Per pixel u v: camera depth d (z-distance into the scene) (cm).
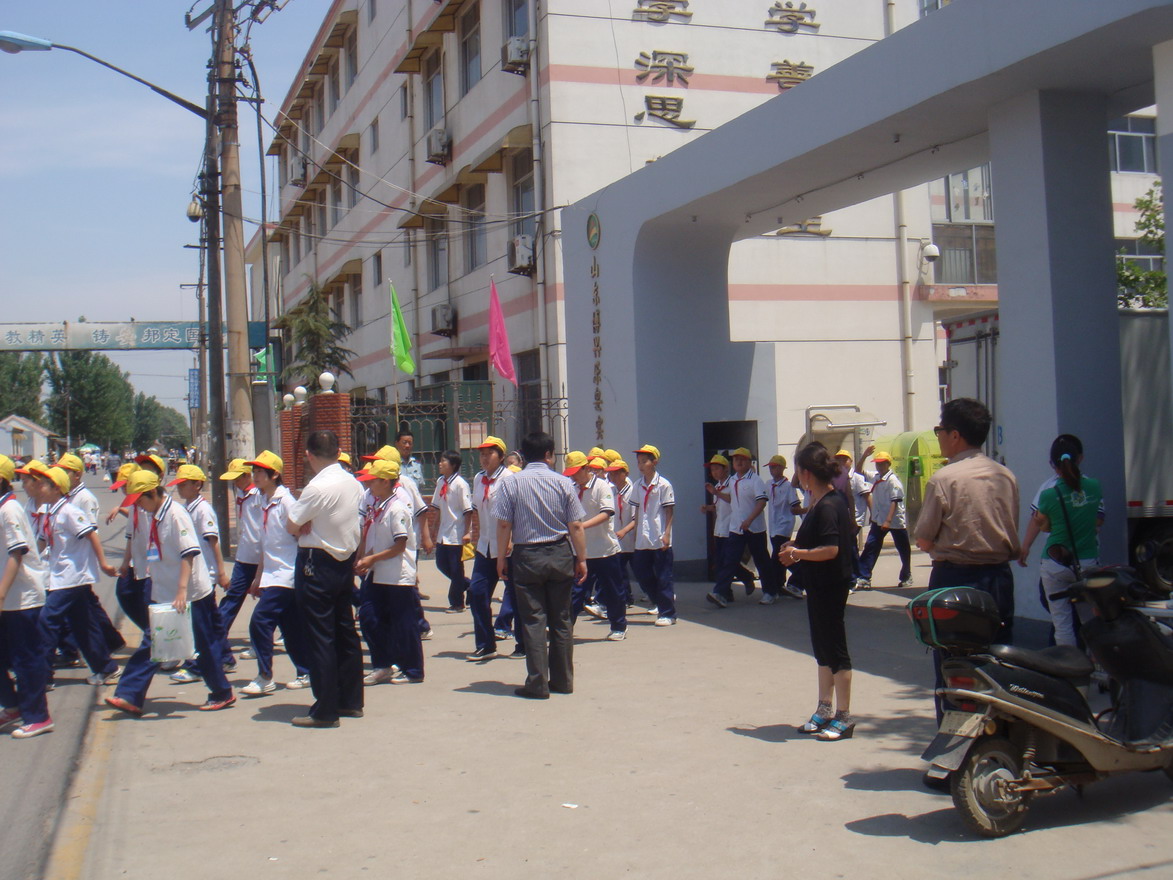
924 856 459
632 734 668
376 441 1883
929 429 1905
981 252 1967
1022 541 867
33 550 717
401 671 848
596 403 1450
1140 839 476
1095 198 865
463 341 2170
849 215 1861
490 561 933
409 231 2469
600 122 1725
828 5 1891
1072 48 762
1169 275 744
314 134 3431
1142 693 538
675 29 1775
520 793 558
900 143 1008
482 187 2064
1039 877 435
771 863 455
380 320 2764
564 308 1616
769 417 1426
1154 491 919
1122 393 905
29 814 560
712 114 1795
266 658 816
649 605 1223
